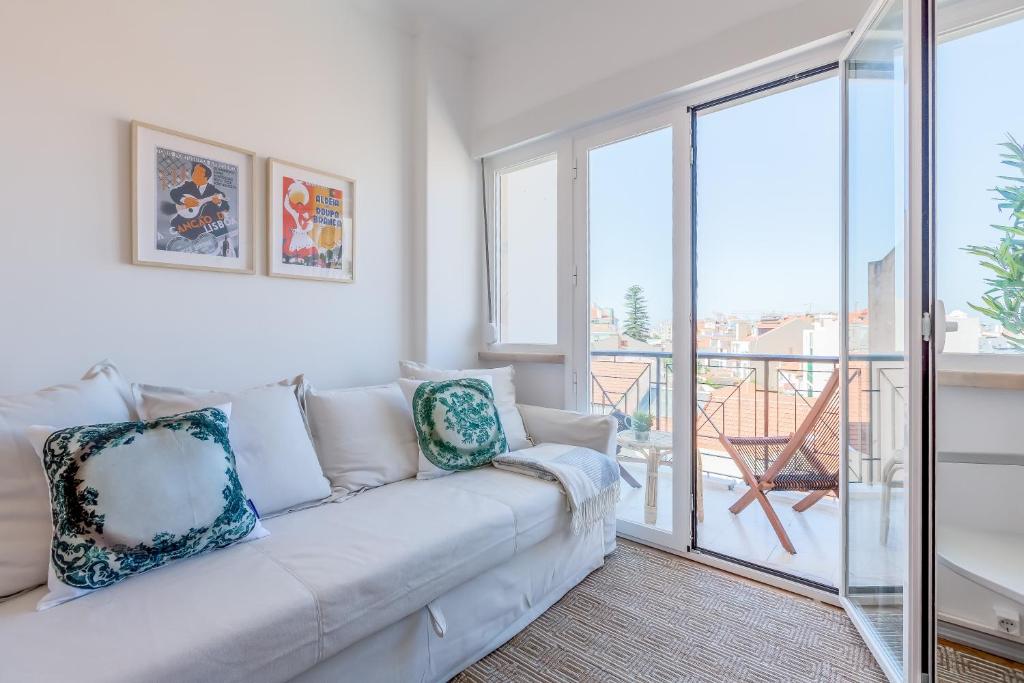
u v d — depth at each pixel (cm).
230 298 199
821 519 260
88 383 138
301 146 221
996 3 139
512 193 287
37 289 154
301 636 102
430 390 200
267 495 149
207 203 191
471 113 292
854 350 167
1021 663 143
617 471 208
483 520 147
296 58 219
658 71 210
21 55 150
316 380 229
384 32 256
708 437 331
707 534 241
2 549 106
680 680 137
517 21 265
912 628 122
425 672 132
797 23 173
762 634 158
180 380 185
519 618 162
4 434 114
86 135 162
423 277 269
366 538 132
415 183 272
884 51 142
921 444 122
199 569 115
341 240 238
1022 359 138
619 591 185
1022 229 138
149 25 176
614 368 242
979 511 145
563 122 246
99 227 166
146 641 89
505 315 290
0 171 147
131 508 110
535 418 239
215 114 193
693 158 212
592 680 137
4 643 87
